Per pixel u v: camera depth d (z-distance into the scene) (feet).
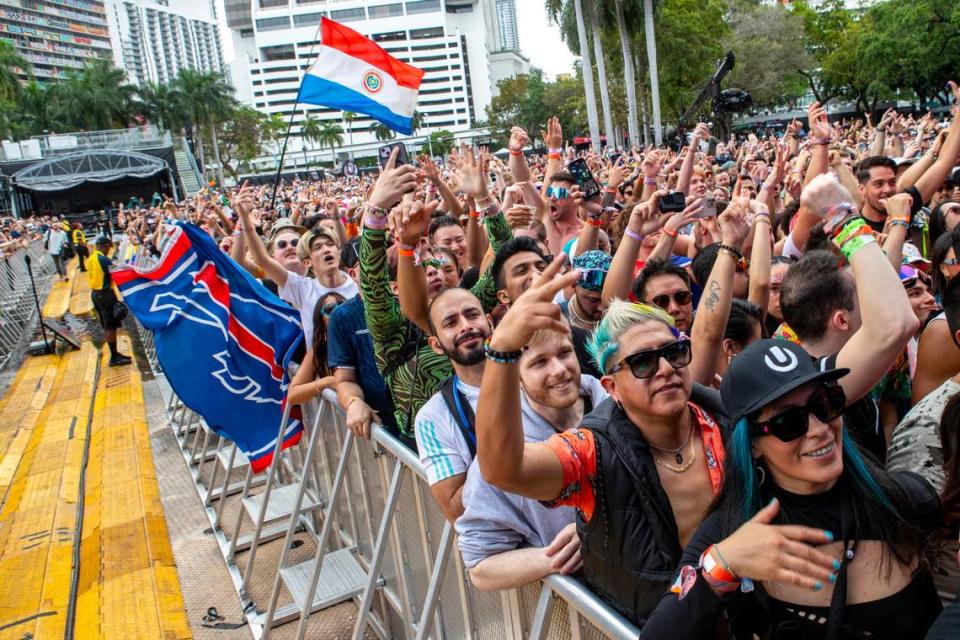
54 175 159.43
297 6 485.15
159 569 16.48
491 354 5.62
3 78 231.71
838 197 6.68
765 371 5.10
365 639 13.35
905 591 5.03
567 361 7.68
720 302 8.91
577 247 13.96
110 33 646.74
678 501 6.18
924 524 5.41
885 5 148.87
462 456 8.45
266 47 486.79
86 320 54.85
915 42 139.03
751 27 169.99
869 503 5.09
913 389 9.28
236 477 21.72
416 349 11.19
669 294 10.37
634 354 6.00
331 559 13.97
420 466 9.56
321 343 14.37
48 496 21.86
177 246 16.19
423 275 10.25
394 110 17.89
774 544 4.53
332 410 14.23
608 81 175.83
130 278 16.12
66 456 25.39
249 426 16.56
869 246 6.52
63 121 276.00
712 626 4.73
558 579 6.45
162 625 14.25
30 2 550.36
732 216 8.97
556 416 8.03
